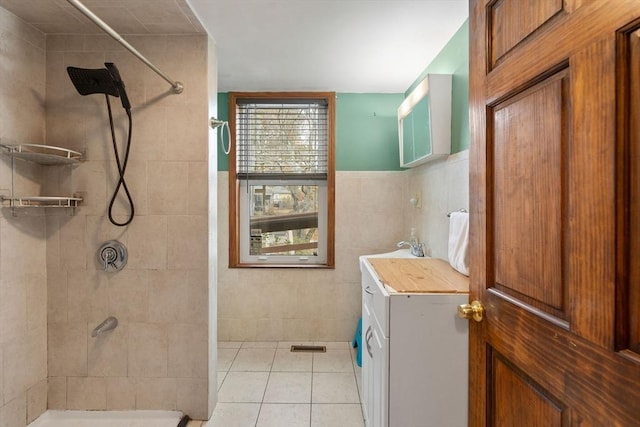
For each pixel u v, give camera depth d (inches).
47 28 64.3
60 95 66.6
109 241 67.6
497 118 33.9
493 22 34.6
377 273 58.8
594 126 21.8
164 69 66.8
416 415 47.1
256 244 110.0
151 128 67.1
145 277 68.1
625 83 19.9
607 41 20.8
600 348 21.5
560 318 25.3
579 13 23.0
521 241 30.1
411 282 52.3
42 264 66.8
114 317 68.1
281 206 109.7
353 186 105.1
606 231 21.0
